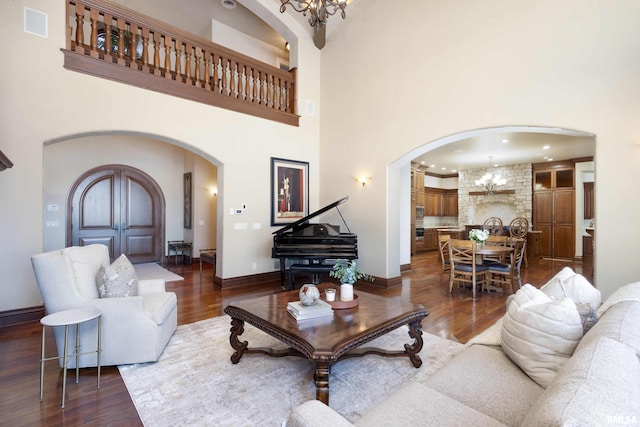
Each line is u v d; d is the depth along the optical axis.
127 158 7.23
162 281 3.32
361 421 1.16
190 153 7.73
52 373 2.44
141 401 2.07
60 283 2.37
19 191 3.53
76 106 3.87
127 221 7.28
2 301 3.46
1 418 1.90
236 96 5.34
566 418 0.65
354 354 2.55
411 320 2.45
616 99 3.18
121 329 2.50
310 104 6.31
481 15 4.11
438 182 11.61
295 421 0.95
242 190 5.39
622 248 3.15
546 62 3.60
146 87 4.39
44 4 3.67
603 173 3.26
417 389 1.39
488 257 6.04
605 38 3.23
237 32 7.02
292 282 5.09
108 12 4.10
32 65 3.59
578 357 0.96
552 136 6.25
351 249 4.99
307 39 6.23
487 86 4.05
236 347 2.61
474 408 1.30
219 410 1.98
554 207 9.04
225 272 5.21
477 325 3.49
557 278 2.23
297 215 6.11
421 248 10.00
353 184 5.80
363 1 5.57
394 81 5.13
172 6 6.21
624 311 1.43
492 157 8.53
